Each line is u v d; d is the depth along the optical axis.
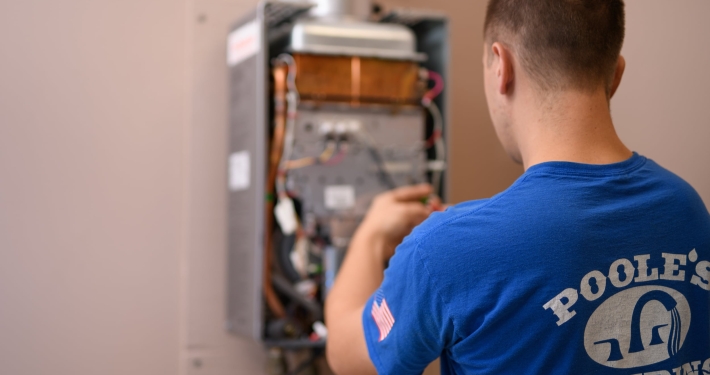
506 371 0.73
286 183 1.80
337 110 1.84
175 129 2.08
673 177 0.80
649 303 0.73
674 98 1.69
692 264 0.75
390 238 1.16
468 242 0.73
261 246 1.82
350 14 1.94
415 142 1.90
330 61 1.81
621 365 0.72
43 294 1.91
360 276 1.07
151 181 2.05
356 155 1.85
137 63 2.04
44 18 1.94
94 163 1.98
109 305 1.98
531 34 0.81
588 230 0.71
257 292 1.83
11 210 1.89
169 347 2.04
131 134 2.03
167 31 2.08
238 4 2.16
